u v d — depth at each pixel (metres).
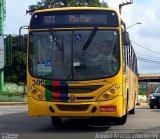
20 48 15.02
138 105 41.09
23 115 23.62
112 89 14.05
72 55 14.32
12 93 55.22
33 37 14.64
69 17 14.56
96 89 14.05
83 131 14.91
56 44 14.45
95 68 14.20
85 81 14.09
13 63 65.88
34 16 14.73
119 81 14.13
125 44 14.92
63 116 14.28
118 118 17.03
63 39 14.45
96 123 18.09
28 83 14.42
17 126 17.03
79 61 14.27
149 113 25.97
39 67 14.41
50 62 14.38
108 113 14.02
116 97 14.05
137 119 20.69
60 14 14.62
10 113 25.48
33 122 18.94
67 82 14.12
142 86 67.56
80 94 14.04
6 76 66.81
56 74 14.27
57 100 14.11
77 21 14.50
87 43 14.37
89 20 14.48
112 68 14.19
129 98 18.84
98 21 14.47
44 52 14.48
